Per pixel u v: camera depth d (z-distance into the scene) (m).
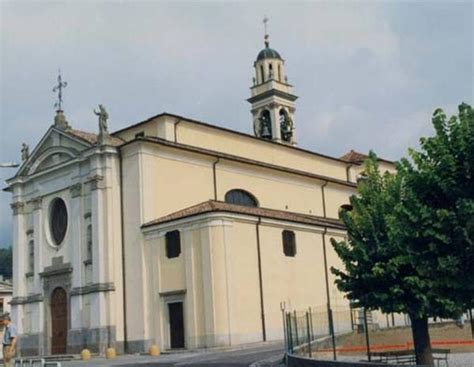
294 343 28.72
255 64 59.59
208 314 36.75
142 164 40.72
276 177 49.22
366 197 21.89
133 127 44.97
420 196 17.09
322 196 53.16
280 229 41.69
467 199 15.71
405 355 23.20
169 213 41.47
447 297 18.38
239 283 38.06
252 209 41.97
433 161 16.92
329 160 56.09
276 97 57.97
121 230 41.19
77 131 46.03
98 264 40.62
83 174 43.25
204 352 35.06
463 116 16.45
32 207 47.53
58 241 45.38
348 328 40.28
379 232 20.88
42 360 23.50
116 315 40.06
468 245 16.06
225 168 45.41
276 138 57.09
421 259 17.39
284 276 41.12
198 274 37.62
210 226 37.53
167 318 38.53
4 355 20.98
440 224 16.38
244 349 35.09
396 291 19.64
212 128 46.03
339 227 46.03
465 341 33.38
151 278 39.44
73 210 43.56
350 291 21.45
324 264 44.38
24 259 47.34
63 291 43.97
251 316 38.31
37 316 45.25
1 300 69.81
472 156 15.97
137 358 35.31
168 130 43.16
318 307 43.09
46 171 46.22
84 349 39.72
